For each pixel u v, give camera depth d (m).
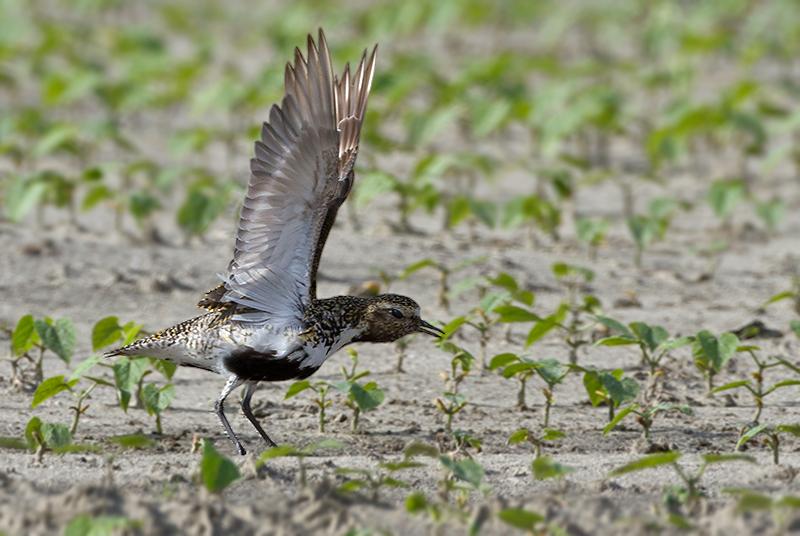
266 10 34.31
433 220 17.97
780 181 20.42
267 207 9.34
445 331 11.34
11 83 23.86
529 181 20.48
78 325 13.35
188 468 8.91
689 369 12.24
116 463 9.27
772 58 28.77
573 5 33.00
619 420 10.06
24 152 20.09
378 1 34.34
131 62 25.62
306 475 8.81
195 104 22.44
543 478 8.79
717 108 20.41
